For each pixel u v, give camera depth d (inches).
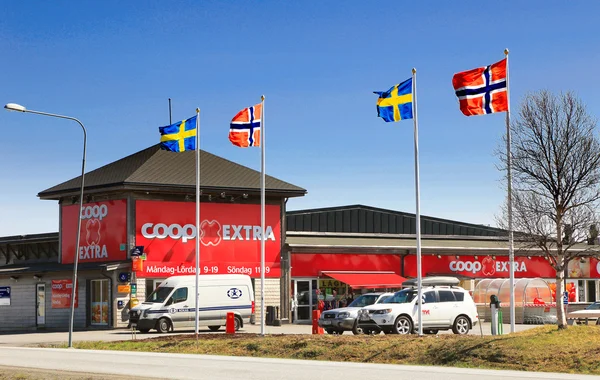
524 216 1084.5
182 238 1854.1
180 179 1859.0
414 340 1045.8
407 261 2097.7
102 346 1262.3
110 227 1844.2
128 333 1592.0
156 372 824.9
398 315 1321.4
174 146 1408.7
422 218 2416.3
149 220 1829.5
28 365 930.1
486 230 2468.0
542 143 1068.5
